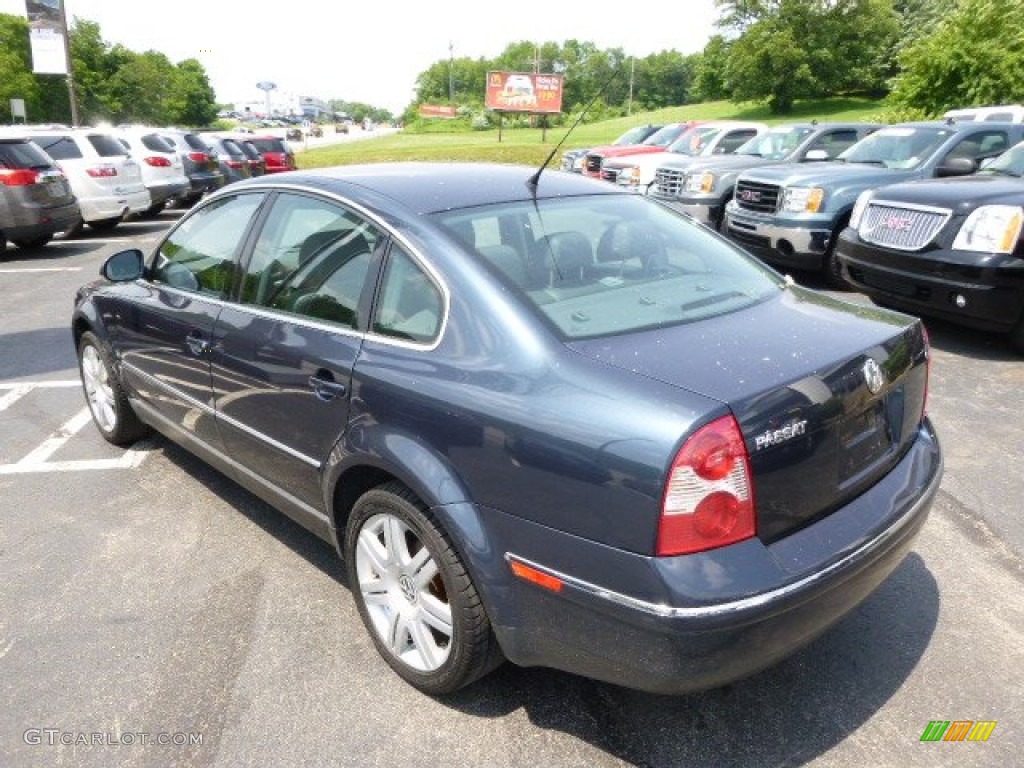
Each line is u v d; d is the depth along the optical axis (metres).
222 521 4.03
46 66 28.97
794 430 2.22
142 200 15.14
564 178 3.52
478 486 2.42
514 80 60.25
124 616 3.26
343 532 3.10
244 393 3.37
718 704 2.74
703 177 11.66
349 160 35.47
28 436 5.14
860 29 62.28
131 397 4.53
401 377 2.63
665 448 2.08
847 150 10.62
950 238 6.26
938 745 2.55
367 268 2.91
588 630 2.26
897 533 2.49
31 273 10.88
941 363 6.30
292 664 2.96
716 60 79.19
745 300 2.88
